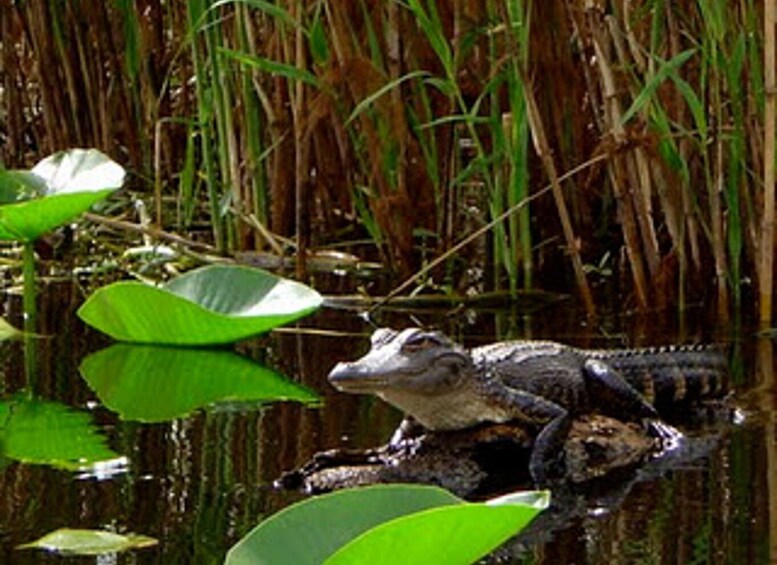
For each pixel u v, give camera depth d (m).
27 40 15.74
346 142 12.98
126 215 14.41
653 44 11.08
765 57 10.78
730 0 11.32
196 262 12.98
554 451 8.05
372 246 13.55
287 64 12.48
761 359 10.13
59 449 8.34
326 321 11.27
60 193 10.79
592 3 11.12
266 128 13.48
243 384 9.66
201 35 13.40
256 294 10.56
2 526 7.12
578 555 6.72
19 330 11.09
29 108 16.02
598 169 12.28
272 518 5.86
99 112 15.21
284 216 13.30
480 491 7.66
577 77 12.59
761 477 7.76
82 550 6.77
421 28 12.28
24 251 11.18
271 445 8.38
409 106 12.59
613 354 9.06
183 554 6.73
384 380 8.12
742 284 12.11
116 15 14.99
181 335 10.45
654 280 11.54
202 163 15.21
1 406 9.20
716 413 9.02
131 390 9.54
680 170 11.21
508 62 11.46
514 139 11.56
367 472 7.88
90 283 12.59
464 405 8.29
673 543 6.84
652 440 8.44
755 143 11.49
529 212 12.62
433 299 11.69
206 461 8.10
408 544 5.36
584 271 11.38
